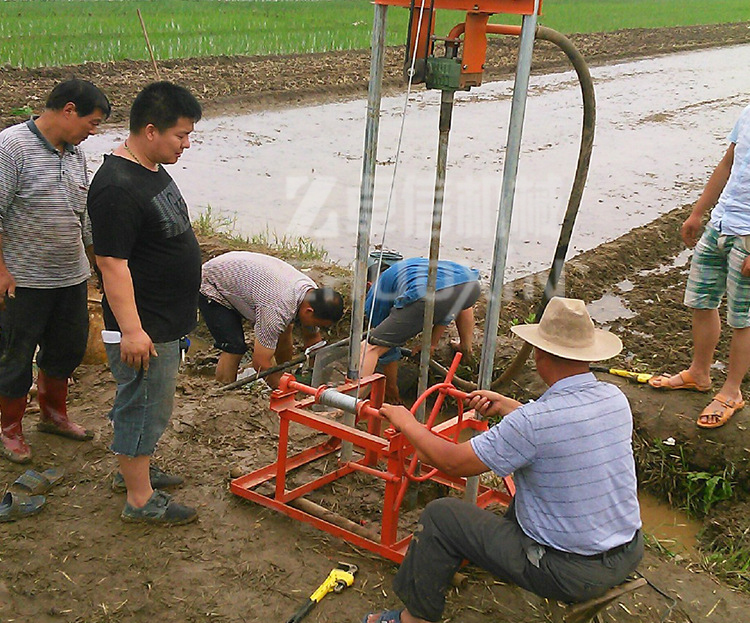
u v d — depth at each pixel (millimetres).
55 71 15312
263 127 12734
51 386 4355
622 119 15367
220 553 3666
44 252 3941
